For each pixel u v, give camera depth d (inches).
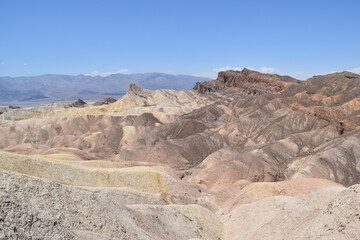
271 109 5959.6
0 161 2010.3
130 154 4586.6
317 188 2341.3
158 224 1584.6
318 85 7234.3
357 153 3720.5
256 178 3575.3
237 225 1929.1
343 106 5561.0
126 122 6491.1
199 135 4975.4
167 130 5595.5
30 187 1116.5
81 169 2380.7
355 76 7027.6
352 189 1299.2
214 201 2733.8
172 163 4357.8
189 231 1734.7
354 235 1139.3
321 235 1245.7
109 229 1188.5
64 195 1193.4
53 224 923.4
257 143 4896.7
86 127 6382.9
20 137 5900.6
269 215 1792.6
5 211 839.7
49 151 3720.5
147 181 2546.8
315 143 4407.0
